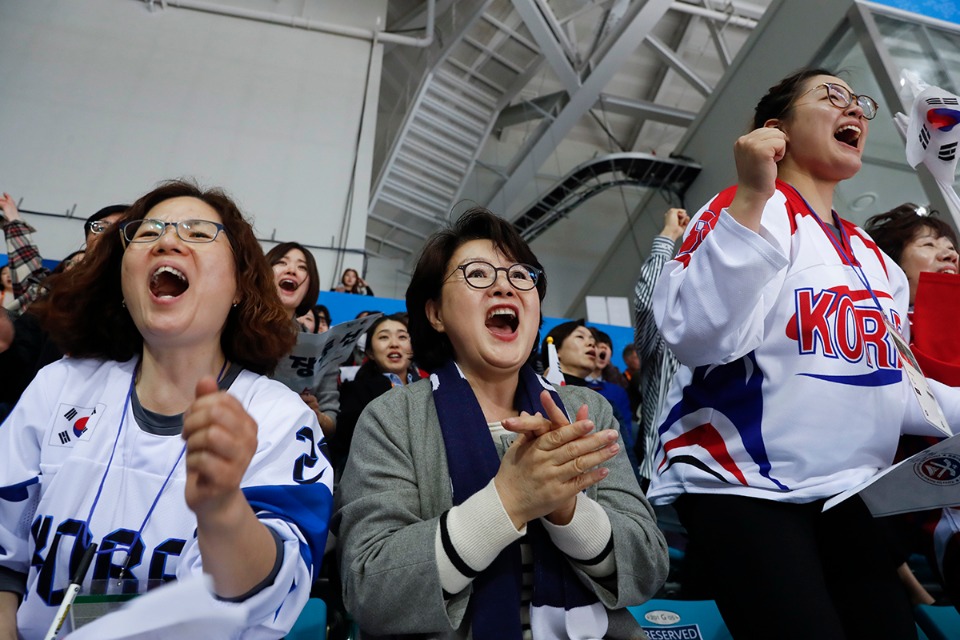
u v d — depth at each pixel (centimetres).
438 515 100
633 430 314
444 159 1009
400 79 1027
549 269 1155
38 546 84
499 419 117
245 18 783
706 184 830
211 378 62
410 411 111
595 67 863
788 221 117
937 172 151
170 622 52
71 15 710
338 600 146
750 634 97
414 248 1145
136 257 98
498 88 1000
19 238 253
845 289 112
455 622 87
